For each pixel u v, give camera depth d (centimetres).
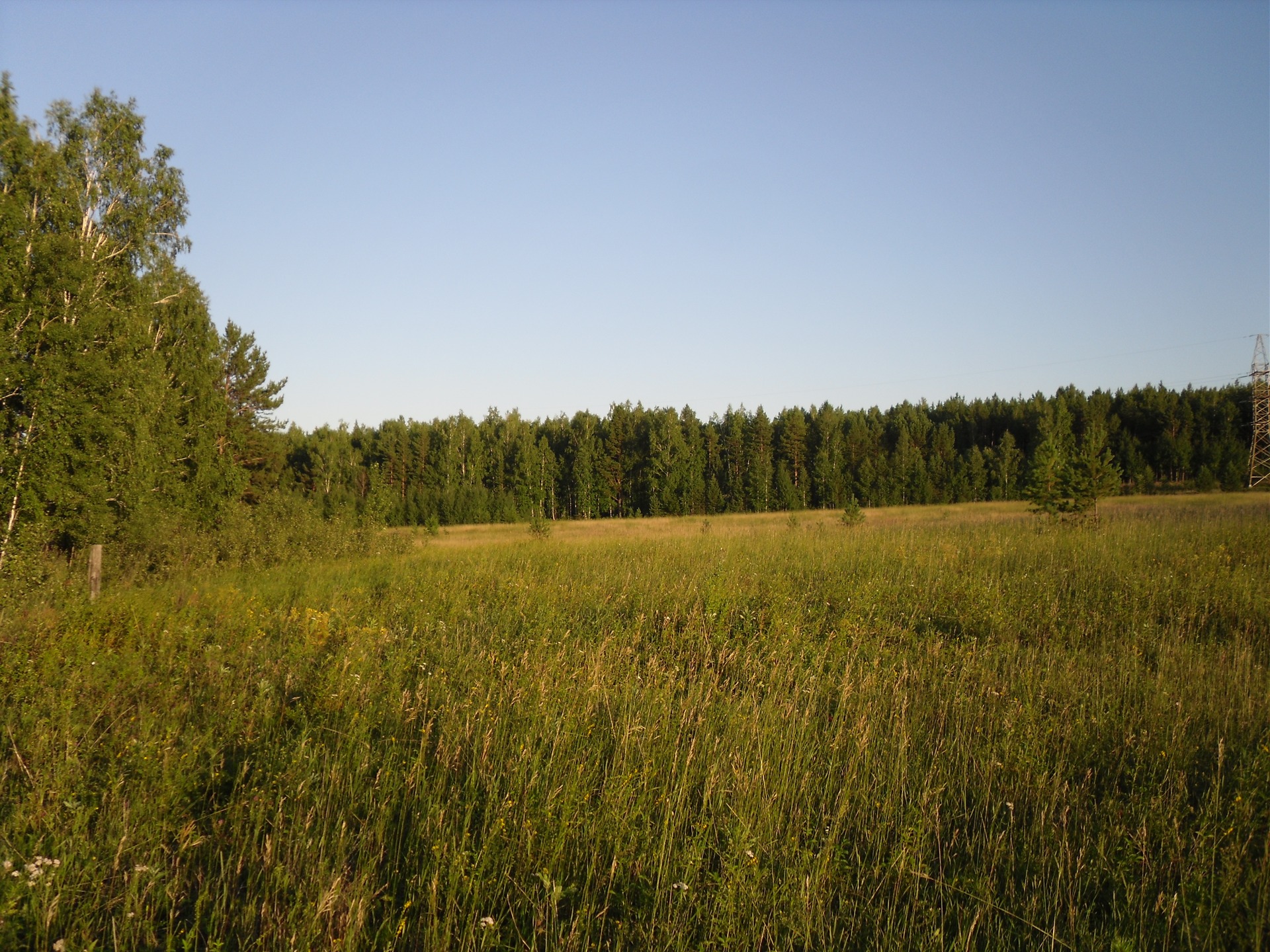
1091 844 378
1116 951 302
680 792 423
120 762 468
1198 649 711
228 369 3966
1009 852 378
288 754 467
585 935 318
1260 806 397
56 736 495
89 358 1812
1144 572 1030
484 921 314
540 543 2081
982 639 812
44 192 2052
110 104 2333
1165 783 438
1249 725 500
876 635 819
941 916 334
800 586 1094
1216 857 363
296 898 329
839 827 395
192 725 520
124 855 369
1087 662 677
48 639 755
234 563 1742
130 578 1482
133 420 2105
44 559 1360
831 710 579
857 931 328
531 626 864
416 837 382
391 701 568
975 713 553
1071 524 1855
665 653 745
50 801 413
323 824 389
